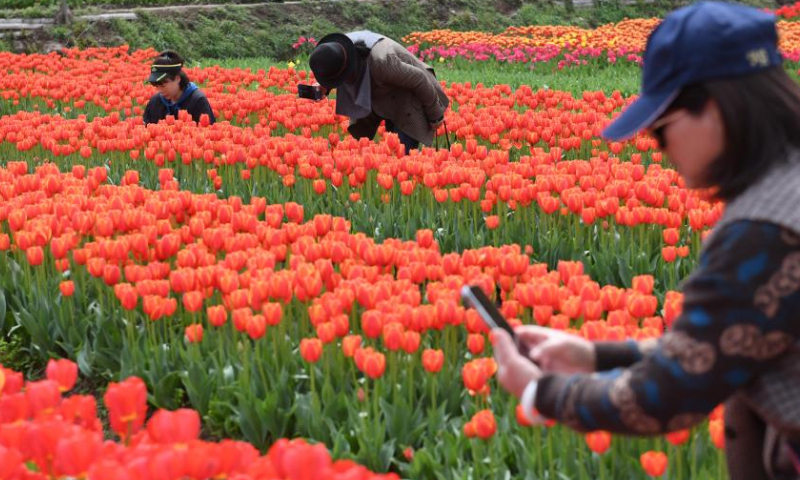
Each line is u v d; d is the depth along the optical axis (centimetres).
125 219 616
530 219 770
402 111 922
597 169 780
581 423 204
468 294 243
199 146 944
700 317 188
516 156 1082
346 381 479
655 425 195
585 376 209
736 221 191
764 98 194
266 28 2816
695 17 199
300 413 458
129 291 502
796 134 196
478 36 2559
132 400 292
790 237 185
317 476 241
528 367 222
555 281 489
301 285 488
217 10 2794
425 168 773
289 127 1130
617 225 741
